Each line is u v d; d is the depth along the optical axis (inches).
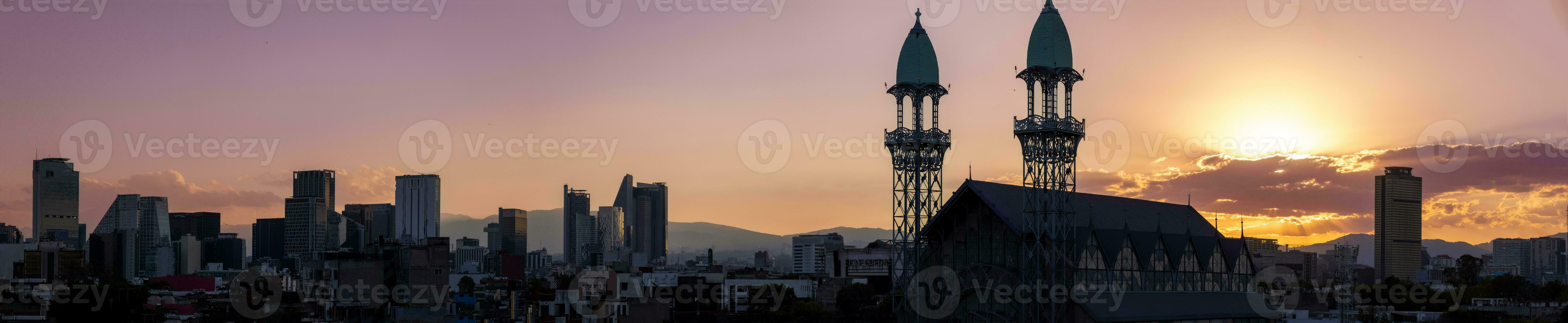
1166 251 5502.0
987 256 5064.0
